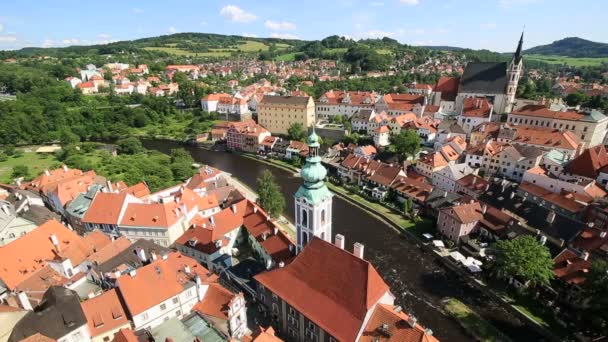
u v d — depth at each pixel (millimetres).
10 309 56531
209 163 186625
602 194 107750
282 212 126250
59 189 109375
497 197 108188
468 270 87312
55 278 73625
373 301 55188
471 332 72000
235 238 97562
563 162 125938
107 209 96375
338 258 59938
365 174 141750
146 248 79438
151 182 140375
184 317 64312
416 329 51250
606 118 159625
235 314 64938
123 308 61812
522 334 71125
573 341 67312
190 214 103938
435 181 133625
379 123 188125
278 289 65250
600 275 66062
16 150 197750
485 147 138625
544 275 74188
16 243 76000
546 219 92750
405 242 104688
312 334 60531
